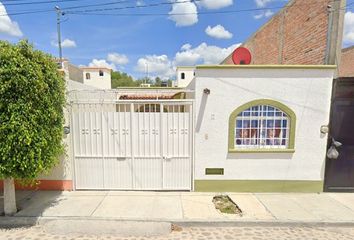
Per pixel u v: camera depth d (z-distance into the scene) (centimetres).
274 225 448
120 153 579
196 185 584
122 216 462
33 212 476
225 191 586
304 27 714
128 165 581
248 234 419
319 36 640
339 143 565
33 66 408
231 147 571
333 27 586
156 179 584
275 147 581
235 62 645
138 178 584
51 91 452
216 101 562
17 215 464
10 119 394
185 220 449
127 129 574
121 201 527
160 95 941
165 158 576
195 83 560
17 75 391
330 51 591
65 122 546
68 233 414
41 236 406
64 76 552
